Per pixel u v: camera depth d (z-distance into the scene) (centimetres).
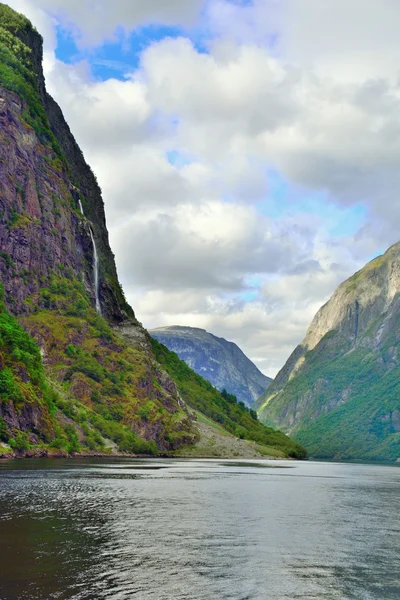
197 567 5016
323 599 4353
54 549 5334
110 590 4275
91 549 5428
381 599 4400
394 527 7512
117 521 6944
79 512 7369
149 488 10812
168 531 6494
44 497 8462
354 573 5091
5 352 19012
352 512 8856
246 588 4506
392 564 5438
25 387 18875
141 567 4922
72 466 15175
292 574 4966
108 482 11369
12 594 4078
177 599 4172
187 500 9306
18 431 17700
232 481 13550
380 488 13738
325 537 6625
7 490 9038
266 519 7731
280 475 17088
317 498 10681
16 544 5434
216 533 6512
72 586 4312
